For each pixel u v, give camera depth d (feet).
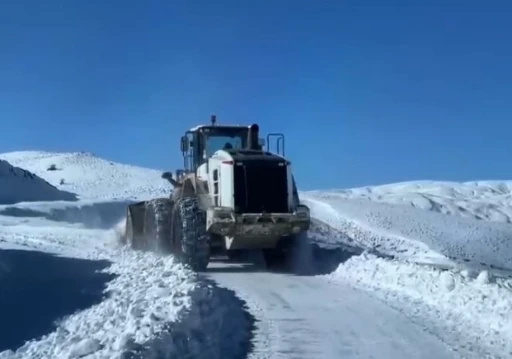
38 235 83.30
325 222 113.29
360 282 46.75
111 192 207.51
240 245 52.01
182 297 34.09
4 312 34.68
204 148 57.52
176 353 26.20
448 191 214.69
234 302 38.78
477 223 131.64
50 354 26.99
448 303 38.04
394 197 177.17
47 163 273.33
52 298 38.45
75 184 229.86
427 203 166.20
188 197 54.65
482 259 98.99
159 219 57.26
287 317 35.29
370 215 122.11
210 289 38.34
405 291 42.50
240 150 54.29
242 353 28.53
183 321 29.55
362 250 61.36
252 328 32.94
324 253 56.54
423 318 35.32
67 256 58.95
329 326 33.35
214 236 53.52
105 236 81.66
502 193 226.79
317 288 44.34
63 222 118.52
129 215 69.82
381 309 37.42
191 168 59.11
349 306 38.24
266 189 51.29
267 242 51.98
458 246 107.86
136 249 65.51
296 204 52.39
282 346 29.66
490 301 35.94
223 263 57.36
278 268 53.21
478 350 29.17
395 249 89.20
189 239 50.85
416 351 28.96
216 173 52.70
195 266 51.08
